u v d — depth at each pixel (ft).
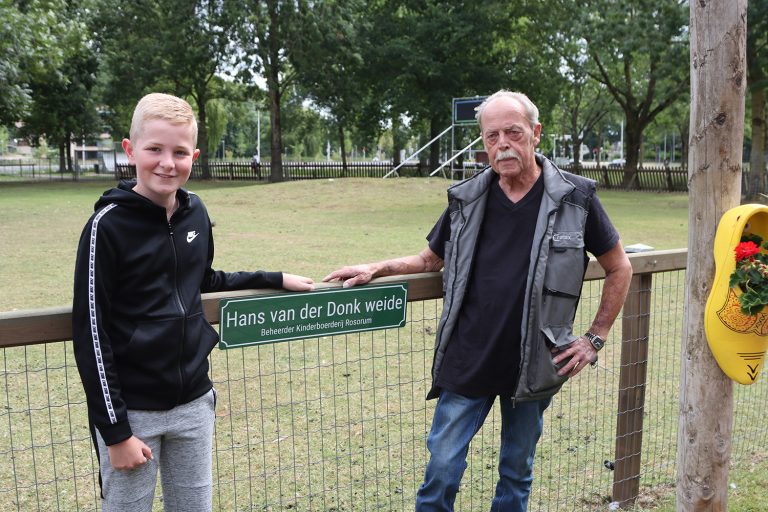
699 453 9.63
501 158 9.01
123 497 7.28
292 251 40.73
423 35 121.60
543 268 8.91
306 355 20.77
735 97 8.79
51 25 70.23
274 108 131.95
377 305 9.59
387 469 13.64
